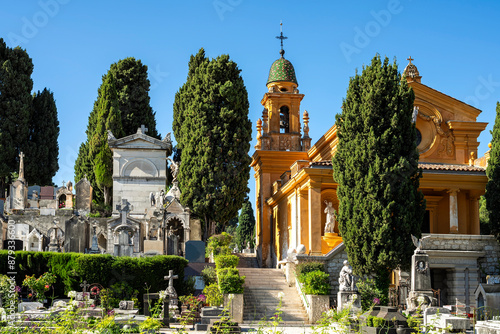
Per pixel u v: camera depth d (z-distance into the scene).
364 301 34.03
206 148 48.44
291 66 57.72
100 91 62.88
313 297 33.78
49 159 65.69
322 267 36.91
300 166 44.41
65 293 34.75
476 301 33.25
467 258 37.53
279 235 51.06
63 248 44.94
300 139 56.50
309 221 40.53
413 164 35.62
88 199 54.50
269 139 55.88
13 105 62.34
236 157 49.19
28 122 64.06
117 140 51.97
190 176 48.84
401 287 35.72
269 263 53.66
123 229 41.19
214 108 49.41
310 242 40.25
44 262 35.00
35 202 56.50
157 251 40.69
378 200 34.81
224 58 50.06
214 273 37.81
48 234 47.88
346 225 35.78
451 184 41.75
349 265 33.69
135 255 40.09
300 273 36.44
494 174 39.06
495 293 32.19
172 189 52.56
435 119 45.75
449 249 37.47
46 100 66.12
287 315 34.16
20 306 29.56
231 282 33.69
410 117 36.25
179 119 59.03
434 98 46.00
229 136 49.28
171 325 30.05
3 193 62.06
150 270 35.47
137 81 63.44
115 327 20.61
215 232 48.72
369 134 35.66
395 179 35.03
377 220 34.50
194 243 41.06
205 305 34.41
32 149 63.91
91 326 18.05
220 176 48.25
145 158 52.06
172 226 48.06
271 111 56.22
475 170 42.38
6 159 62.03
